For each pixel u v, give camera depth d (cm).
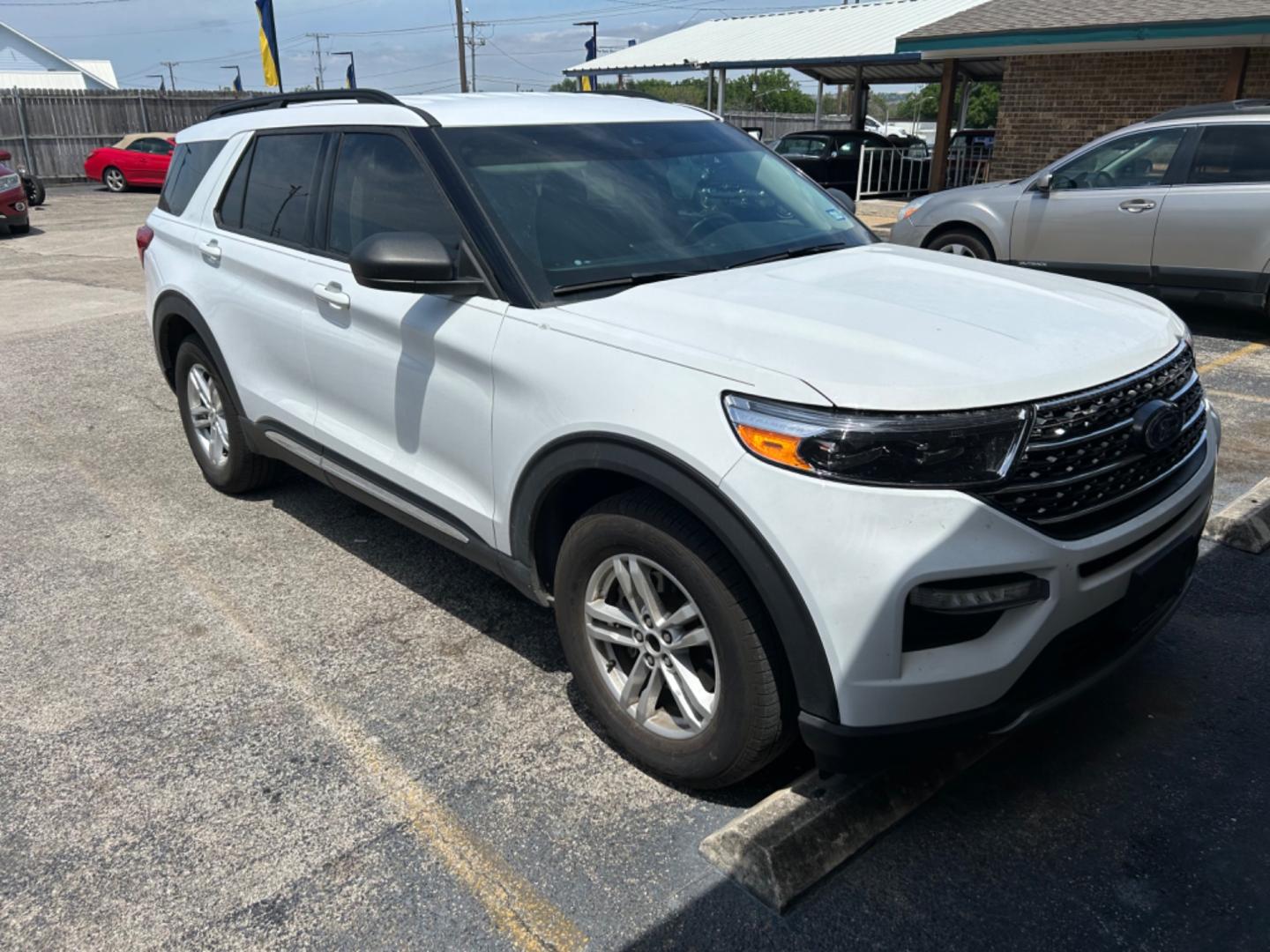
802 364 233
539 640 359
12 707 321
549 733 304
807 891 239
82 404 660
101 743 302
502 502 297
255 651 353
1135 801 267
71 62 4731
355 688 329
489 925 233
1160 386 255
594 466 259
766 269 314
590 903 238
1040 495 225
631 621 272
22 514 477
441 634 363
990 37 1318
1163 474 259
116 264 1294
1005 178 1481
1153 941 224
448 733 304
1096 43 1218
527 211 314
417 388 322
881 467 217
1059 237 835
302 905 239
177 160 501
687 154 372
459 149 327
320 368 373
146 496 498
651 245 320
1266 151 731
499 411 290
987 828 259
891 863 248
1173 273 780
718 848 247
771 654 238
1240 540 406
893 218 1495
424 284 292
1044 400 226
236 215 432
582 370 264
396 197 338
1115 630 252
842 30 1916
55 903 242
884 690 222
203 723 311
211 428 490
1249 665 328
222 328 432
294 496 497
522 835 261
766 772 282
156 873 250
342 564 421
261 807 273
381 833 263
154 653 352
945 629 225
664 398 244
